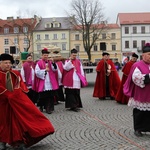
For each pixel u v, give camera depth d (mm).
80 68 9977
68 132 6938
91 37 63906
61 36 73312
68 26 72500
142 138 6332
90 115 8945
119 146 5785
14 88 5461
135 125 6500
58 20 74438
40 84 9352
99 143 6008
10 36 74125
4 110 5379
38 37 73688
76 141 6184
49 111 9398
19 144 5418
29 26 73562
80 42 73125
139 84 6141
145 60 6305
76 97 9859
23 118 5301
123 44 73812
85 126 7523
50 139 6352
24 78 10594
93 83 21328
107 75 12328
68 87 9672
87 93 15180
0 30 75188
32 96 10656
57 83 9602
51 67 9516
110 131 6965
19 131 5266
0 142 5527
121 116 8719
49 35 73500
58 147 5789
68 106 9750
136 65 6316
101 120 8203
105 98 12820
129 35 73562
